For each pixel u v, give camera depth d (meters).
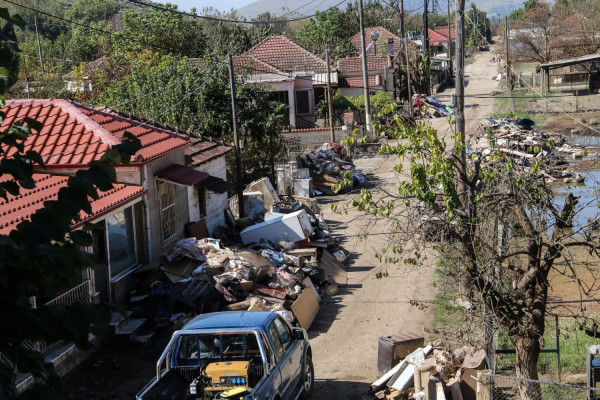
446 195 9.84
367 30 76.94
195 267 16.61
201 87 29.23
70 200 3.89
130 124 19.23
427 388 10.56
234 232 22.12
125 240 16.67
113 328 14.52
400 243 10.31
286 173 30.20
